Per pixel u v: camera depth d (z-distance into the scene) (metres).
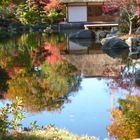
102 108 12.98
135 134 10.06
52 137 8.05
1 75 19.70
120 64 21.67
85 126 10.98
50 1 49.28
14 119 7.91
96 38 36.03
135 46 27.36
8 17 46.72
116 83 16.95
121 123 11.03
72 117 11.95
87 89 16.14
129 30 33.00
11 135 7.67
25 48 30.83
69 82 17.58
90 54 26.48
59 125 11.13
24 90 16.03
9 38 39.22
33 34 42.81
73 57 25.48
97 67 21.22
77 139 8.23
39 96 14.91
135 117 11.50
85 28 40.50
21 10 48.81
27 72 20.47
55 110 12.79
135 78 17.33
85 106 13.33
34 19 47.97
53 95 15.06
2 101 13.95
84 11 46.97
